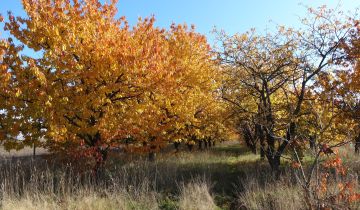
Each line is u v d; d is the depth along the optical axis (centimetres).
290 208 732
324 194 642
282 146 1256
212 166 1491
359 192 706
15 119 1034
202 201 877
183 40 1584
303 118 1238
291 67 1363
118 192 889
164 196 978
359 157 1123
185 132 1560
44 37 993
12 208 720
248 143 1992
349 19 1246
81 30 1034
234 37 1406
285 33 1345
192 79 1449
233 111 1550
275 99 1584
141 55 1058
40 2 1020
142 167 1176
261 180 1122
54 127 997
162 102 1234
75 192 856
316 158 636
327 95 1208
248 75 1406
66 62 1007
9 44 1014
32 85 977
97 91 1034
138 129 1192
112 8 1144
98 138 1185
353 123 1214
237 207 944
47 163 1063
